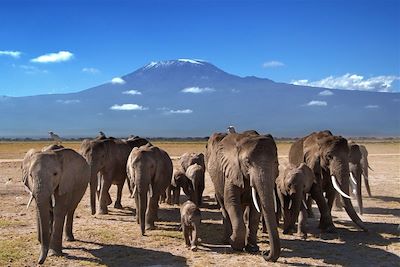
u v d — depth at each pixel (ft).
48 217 38.88
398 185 95.66
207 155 52.39
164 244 46.55
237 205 43.21
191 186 71.05
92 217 61.52
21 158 170.71
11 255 41.96
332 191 56.13
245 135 43.57
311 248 45.16
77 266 39.47
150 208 54.29
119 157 67.00
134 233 51.13
